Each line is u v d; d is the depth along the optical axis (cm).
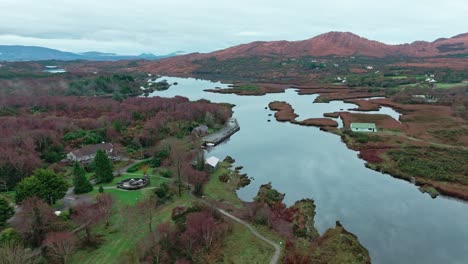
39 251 4912
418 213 6969
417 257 5500
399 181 8612
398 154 10200
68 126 11262
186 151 9275
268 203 7269
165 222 5831
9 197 6894
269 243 5688
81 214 5644
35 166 7956
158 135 11288
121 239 5500
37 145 9381
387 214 6919
